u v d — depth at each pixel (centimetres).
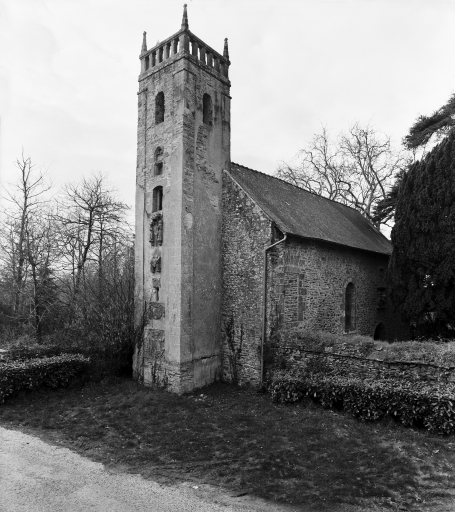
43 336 1922
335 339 1131
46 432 930
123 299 1544
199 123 1359
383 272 1927
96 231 2223
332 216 1903
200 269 1328
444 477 680
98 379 1372
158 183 1356
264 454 786
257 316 1309
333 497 625
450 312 1398
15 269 2170
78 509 601
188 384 1258
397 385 959
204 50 1410
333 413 1013
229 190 1417
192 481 692
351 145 2916
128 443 858
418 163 1524
